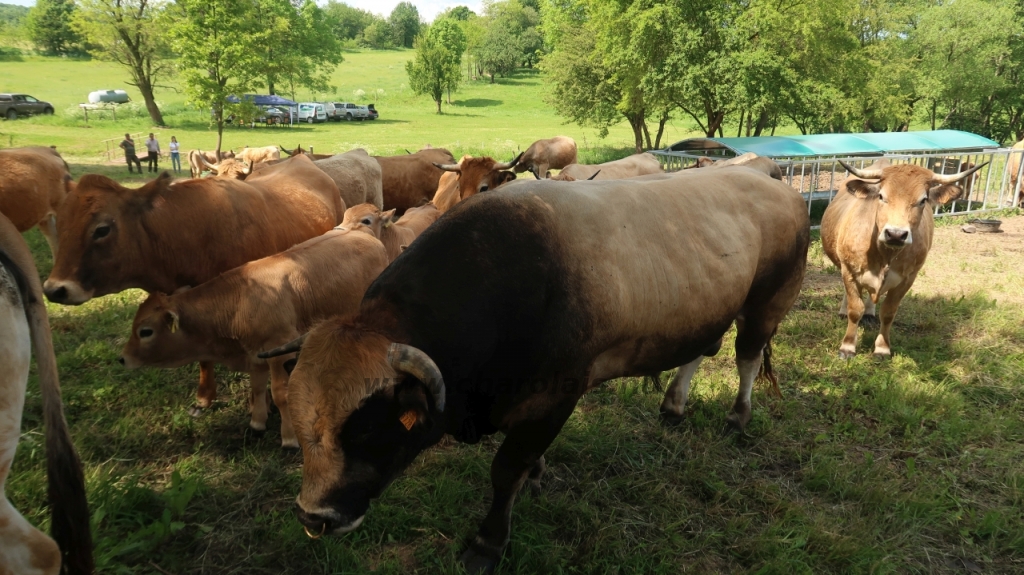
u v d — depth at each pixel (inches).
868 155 717.3
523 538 157.8
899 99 1153.4
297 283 194.9
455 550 153.8
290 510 166.6
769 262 189.9
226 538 155.9
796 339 308.3
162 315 178.7
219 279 188.1
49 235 355.6
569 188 151.8
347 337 109.6
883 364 277.3
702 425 218.7
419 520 164.6
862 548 158.7
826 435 213.8
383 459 112.2
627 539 163.0
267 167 310.5
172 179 213.5
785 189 201.5
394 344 107.3
